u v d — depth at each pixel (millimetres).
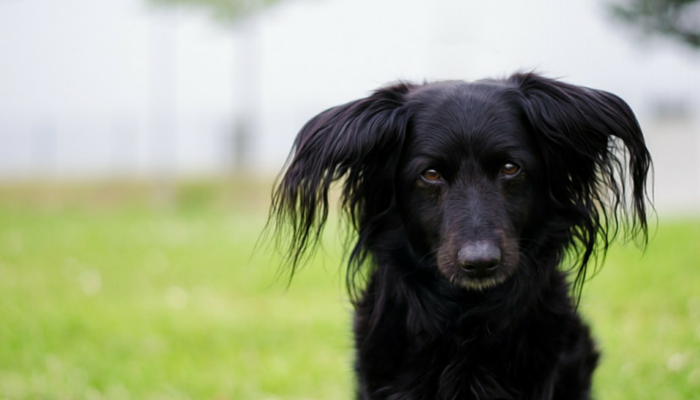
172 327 6375
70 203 19297
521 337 3395
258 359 5625
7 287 7887
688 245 7820
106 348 5875
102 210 16922
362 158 3445
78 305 7090
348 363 4281
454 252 3127
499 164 3262
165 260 9188
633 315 6137
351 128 3436
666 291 6555
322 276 8078
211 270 8625
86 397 4891
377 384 3498
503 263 3123
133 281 8234
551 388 3367
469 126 3270
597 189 3539
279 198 3607
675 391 4637
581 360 3482
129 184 22078
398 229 3516
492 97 3383
